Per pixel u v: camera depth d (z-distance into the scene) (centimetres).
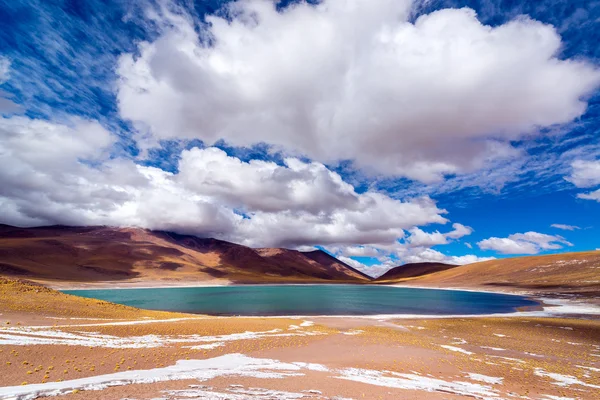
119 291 14900
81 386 1298
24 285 3984
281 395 1328
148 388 1345
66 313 3203
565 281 12794
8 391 1179
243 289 18325
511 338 3659
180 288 18662
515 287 14000
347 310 7431
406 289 18912
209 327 3228
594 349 3147
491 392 1666
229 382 1514
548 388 1814
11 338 1995
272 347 2548
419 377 1906
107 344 2148
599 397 1669
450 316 6125
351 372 1914
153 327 2919
